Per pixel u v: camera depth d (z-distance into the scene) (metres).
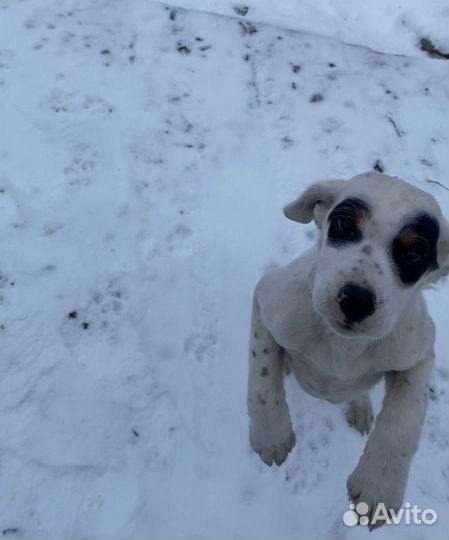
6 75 0.69
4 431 0.50
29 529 0.47
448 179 0.70
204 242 0.62
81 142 0.65
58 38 0.73
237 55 0.75
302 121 0.71
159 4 0.78
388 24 0.84
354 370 0.41
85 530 0.47
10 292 0.56
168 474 0.50
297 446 0.53
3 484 0.48
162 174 0.65
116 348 0.55
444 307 0.61
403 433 0.39
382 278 0.33
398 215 0.34
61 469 0.49
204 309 0.58
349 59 0.78
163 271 0.59
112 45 0.74
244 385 0.54
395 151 0.71
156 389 0.53
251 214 0.64
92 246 0.60
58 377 0.53
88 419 0.51
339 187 0.39
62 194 0.62
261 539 0.49
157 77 0.72
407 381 0.41
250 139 0.69
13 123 0.66
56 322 0.55
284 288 0.41
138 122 0.68
